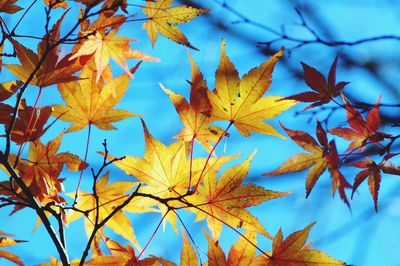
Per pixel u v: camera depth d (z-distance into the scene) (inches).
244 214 28.0
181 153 28.4
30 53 28.4
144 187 28.5
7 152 27.4
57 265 28.2
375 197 29.0
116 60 28.4
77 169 28.9
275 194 28.0
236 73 28.0
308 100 28.8
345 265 27.5
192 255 27.9
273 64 28.0
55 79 28.6
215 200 28.2
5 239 29.0
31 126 28.7
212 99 28.2
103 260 28.2
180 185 28.3
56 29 28.4
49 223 26.8
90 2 27.9
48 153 28.9
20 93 27.4
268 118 28.4
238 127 28.4
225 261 27.9
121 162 28.1
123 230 29.0
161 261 28.1
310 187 29.0
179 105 28.3
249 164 28.1
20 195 28.2
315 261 27.7
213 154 28.4
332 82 29.0
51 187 28.9
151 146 28.2
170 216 28.4
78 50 28.3
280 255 27.8
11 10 28.6
